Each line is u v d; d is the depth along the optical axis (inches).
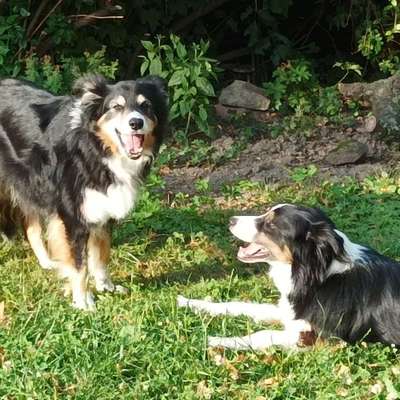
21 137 142.3
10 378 119.3
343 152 190.9
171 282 146.9
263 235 129.0
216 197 178.5
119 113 134.9
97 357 122.7
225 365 122.0
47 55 206.2
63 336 125.6
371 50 222.7
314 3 237.1
